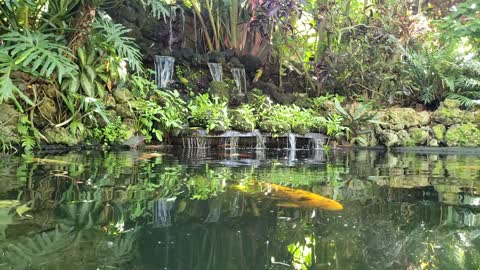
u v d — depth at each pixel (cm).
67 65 343
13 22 366
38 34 355
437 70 680
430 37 817
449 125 609
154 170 234
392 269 80
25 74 372
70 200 140
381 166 296
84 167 241
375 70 712
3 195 146
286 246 93
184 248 90
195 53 695
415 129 595
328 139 561
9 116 350
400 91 697
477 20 630
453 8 772
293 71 783
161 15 704
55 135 382
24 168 228
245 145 512
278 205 138
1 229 102
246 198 149
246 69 744
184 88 650
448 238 103
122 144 432
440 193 172
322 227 110
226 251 88
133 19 659
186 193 158
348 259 85
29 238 95
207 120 495
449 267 82
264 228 108
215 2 752
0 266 76
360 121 586
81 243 92
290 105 632
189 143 471
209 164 276
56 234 99
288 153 421
